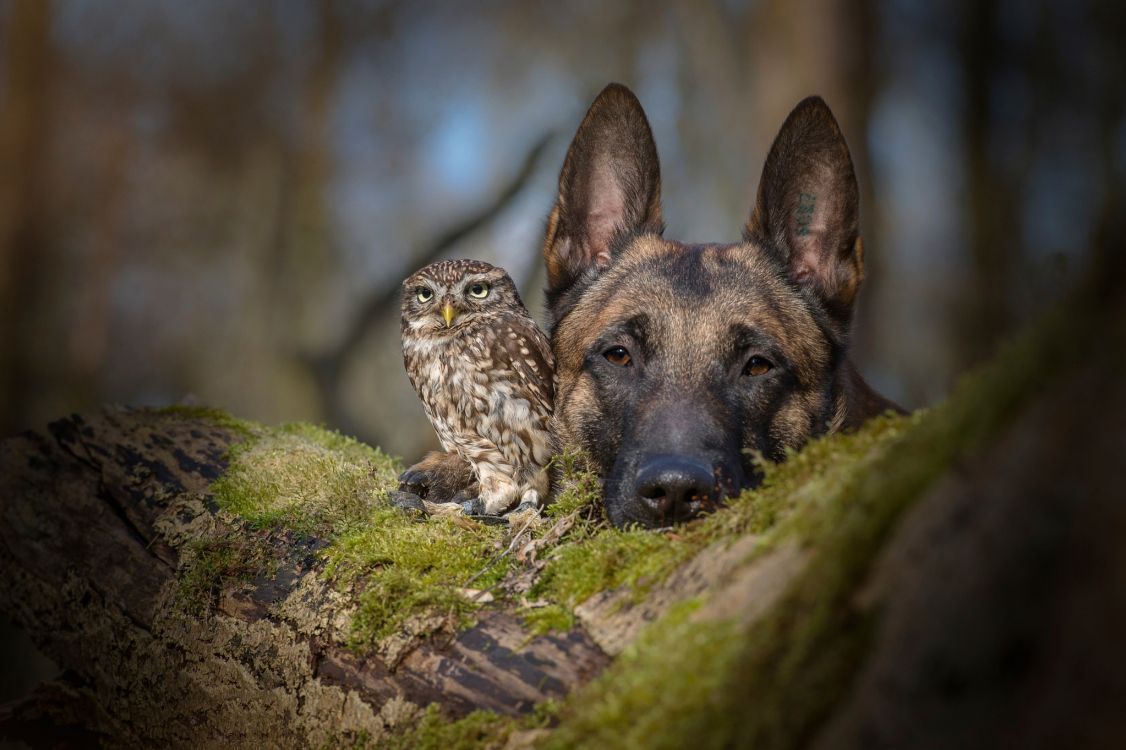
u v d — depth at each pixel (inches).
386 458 233.8
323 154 991.0
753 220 232.5
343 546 157.8
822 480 113.8
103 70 951.6
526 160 641.0
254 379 780.0
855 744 81.1
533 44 1016.2
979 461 83.4
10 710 188.4
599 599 127.4
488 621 134.3
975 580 76.7
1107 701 66.9
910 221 987.3
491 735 123.3
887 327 773.9
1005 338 96.5
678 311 203.9
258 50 1002.7
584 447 209.8
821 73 629.9
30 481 198.2
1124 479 69.6
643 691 105.2
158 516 184.5
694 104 826.2
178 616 169.0
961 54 989.8
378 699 138.9
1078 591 69.9
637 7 935.7
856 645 86.8
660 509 167.9
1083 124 973.2
